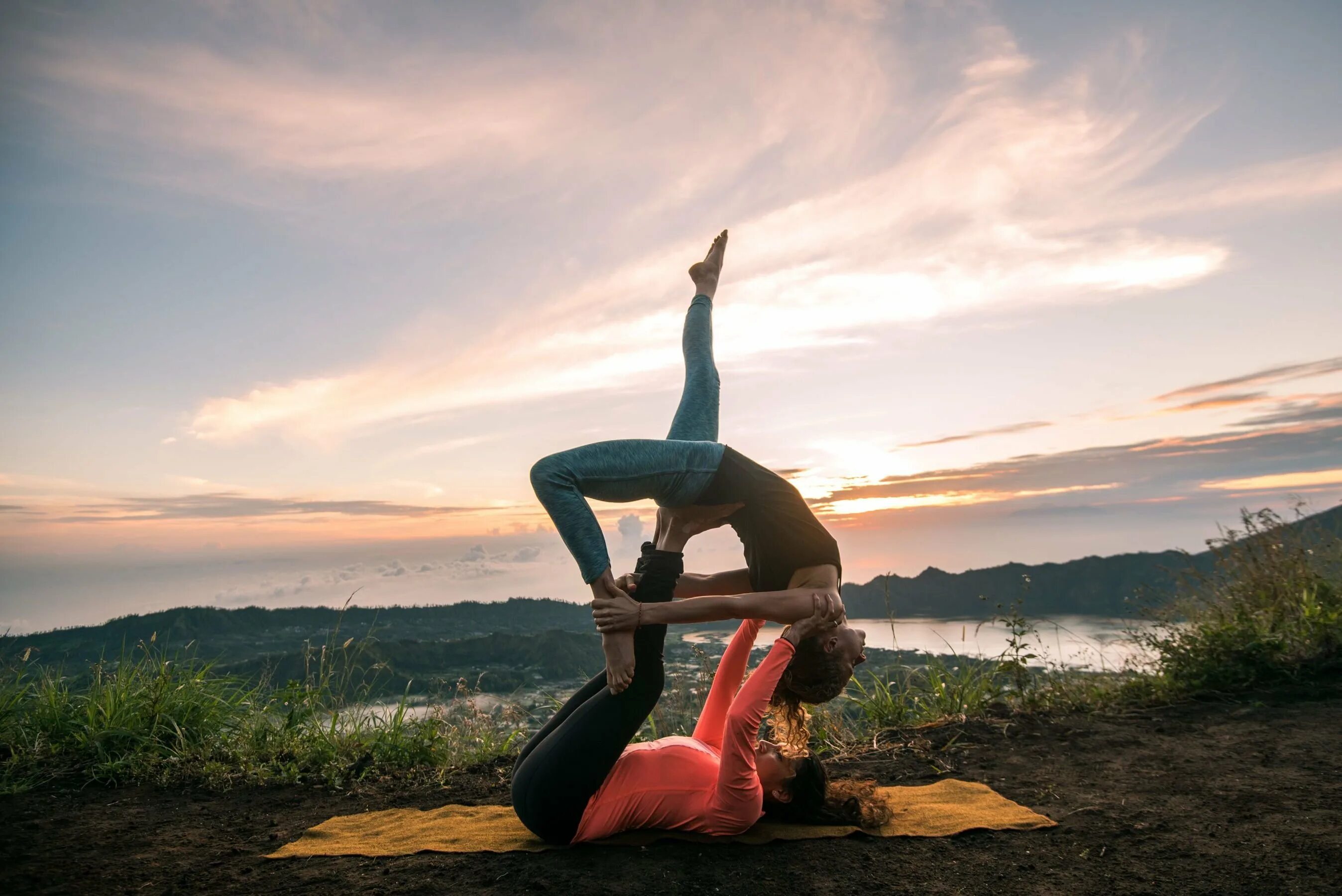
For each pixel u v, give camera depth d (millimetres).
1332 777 3232
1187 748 3832
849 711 4859
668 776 2805
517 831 2928
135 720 4117
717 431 3279
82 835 2980
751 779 2705
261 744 4184
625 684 2631
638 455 2801
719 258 3721
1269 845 2574
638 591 2830
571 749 2641
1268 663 4891
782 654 2727
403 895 2340
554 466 2734
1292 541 5844
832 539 2951
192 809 3342
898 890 2367
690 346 3498
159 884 2467
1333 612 5133
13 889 2422
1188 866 2463
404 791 3656
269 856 2703
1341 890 2213
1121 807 3064
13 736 4020
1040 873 2463
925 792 3350
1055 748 3986
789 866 2551
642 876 2473
